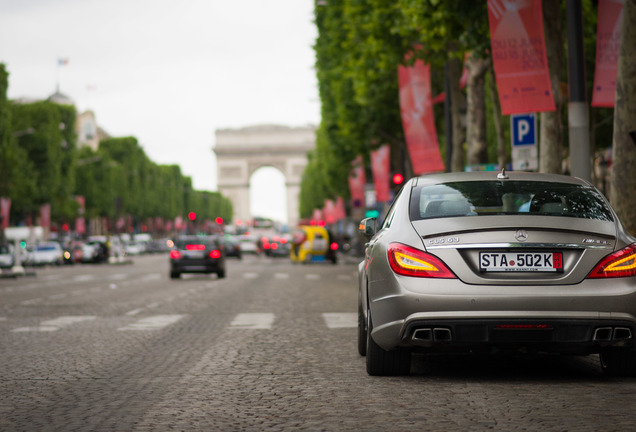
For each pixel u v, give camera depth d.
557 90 21.73
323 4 43.03
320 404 7.86
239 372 9.94
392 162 53.66
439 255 8.26
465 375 9.27
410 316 8.18
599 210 8.78
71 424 7.16
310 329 14.84
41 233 72.62
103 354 11.83
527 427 6.74
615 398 7.85
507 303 8.02
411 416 7.23
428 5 22.05
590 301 8.02
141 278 40.53
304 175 145.62
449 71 34.81
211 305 21.22
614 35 16.12
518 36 18.02
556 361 10.33
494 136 45.06
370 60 36.34
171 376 9.73
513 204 8.82
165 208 146.75
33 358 11.48
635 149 14.88
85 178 105.62
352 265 56.66
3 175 66.62
